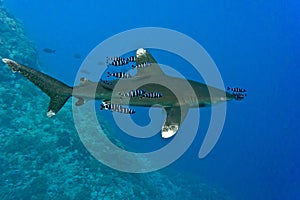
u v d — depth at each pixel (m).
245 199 36.50
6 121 18.84
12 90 20.77
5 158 17.00
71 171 17.33
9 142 17.72
